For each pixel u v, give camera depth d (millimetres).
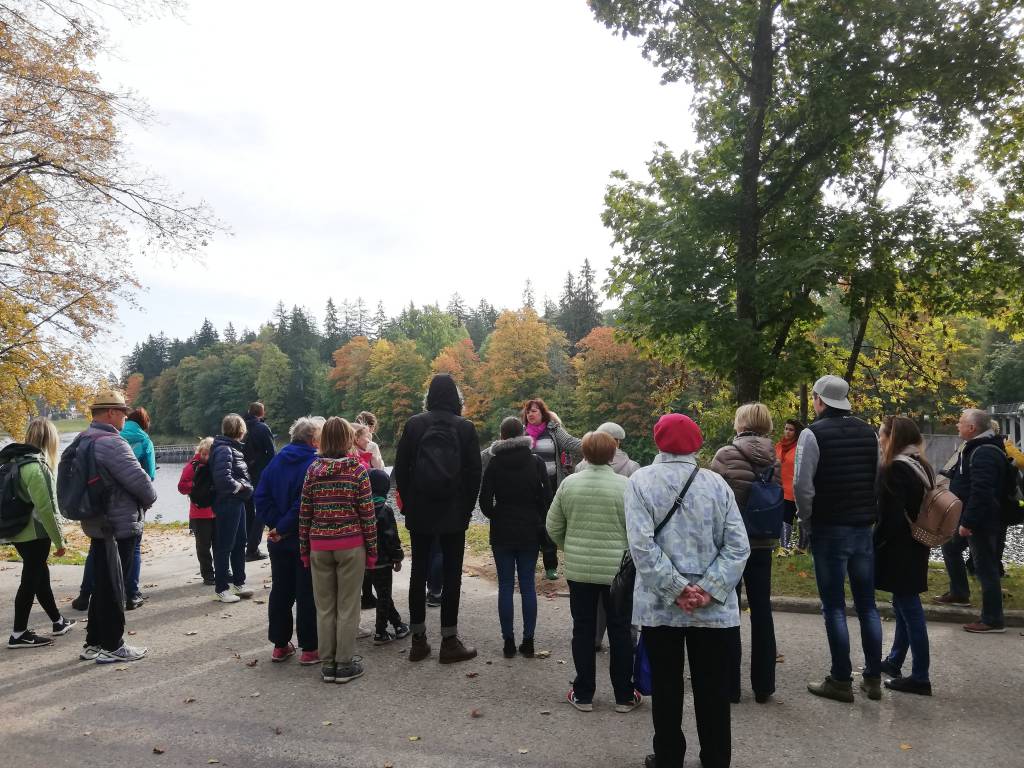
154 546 11492
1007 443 6684
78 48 11656
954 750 3662
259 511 5266
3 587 8055
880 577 4629
